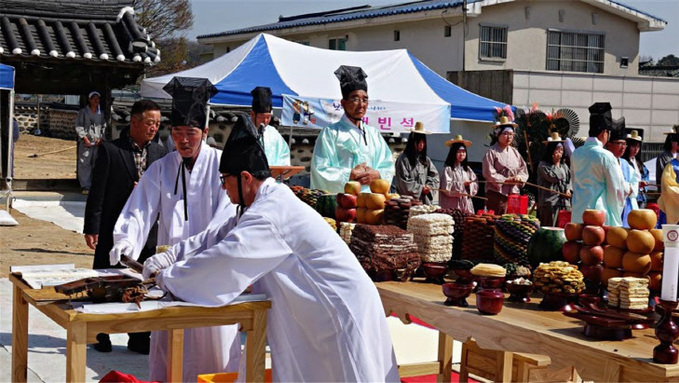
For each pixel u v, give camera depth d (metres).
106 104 17.16
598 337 3.40
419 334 5.77
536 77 23.67
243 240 3.73
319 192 6.33
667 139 13.20
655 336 3.41
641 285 3.51
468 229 4.75
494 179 11.28
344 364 3.78
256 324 3.88
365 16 27.27
